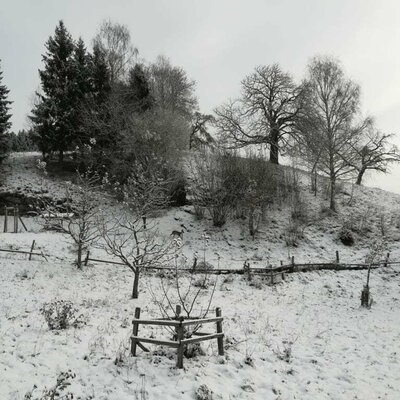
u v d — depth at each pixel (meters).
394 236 30.69
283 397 8.03
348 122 36.62
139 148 32.72
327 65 36.53
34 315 12.08
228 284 20.17
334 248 28.92
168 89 49.38
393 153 40.16
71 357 8.90
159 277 20.39
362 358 11.04
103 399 7.21
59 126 37.66
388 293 20.95
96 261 22.30
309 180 39.94
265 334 12.34
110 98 36.56
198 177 34.09
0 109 37.12
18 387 7.27
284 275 22.34
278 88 42.41
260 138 41.09
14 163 38.31
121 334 10.83
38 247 22.88
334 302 18.61
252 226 30.06
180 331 8.69
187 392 7.64
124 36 43.41
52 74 39.28
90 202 22.17
